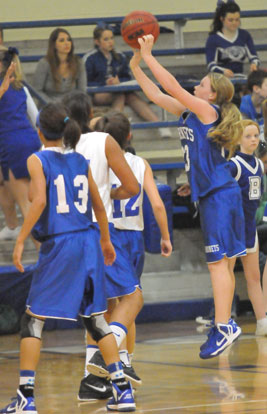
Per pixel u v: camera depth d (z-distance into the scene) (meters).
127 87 17.70
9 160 13.70
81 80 16.83
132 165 7.98
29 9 21.61
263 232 14.33
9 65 13.52
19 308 14.38
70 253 6.41
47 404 6.98
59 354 10.85
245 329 13.07
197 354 10.20
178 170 17.16
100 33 18.44
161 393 7.29
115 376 6.52
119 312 7.21
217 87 9.32
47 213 6.48
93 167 7.23
